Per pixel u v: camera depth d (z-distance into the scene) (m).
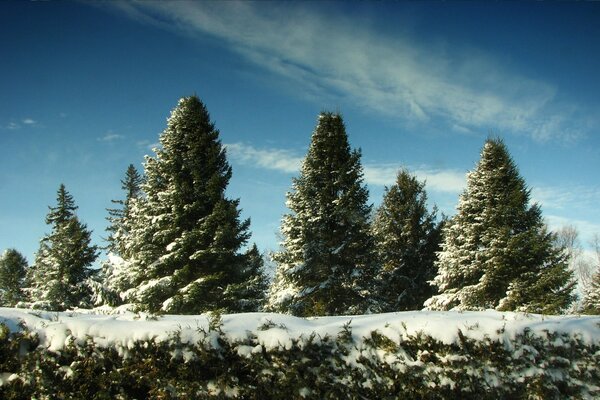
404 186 27.31
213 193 18.59
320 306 16.86
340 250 19.61
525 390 5.79
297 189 21.31
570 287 18.91
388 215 27.06
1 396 5.28
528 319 6.70
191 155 19.30
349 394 5.47
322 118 22.02
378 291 22.19
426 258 26.62
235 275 18.55
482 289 20.25
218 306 17.12
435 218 27.22
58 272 29.03
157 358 5.36
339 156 21.42
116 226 32.66
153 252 18.66
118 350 5.43
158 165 19.77
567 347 6.16
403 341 5.91
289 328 5.90
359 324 6.20
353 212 19.59
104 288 18.50
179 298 16.61
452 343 5.89
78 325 5.59
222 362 5.40
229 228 17.77
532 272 19.27
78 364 5.33
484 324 6.19
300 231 20.17
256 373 5.39
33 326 5.66
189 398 5.17
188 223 18.58
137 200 20.47
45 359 5.40
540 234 20.30
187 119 20.31
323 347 5.69
